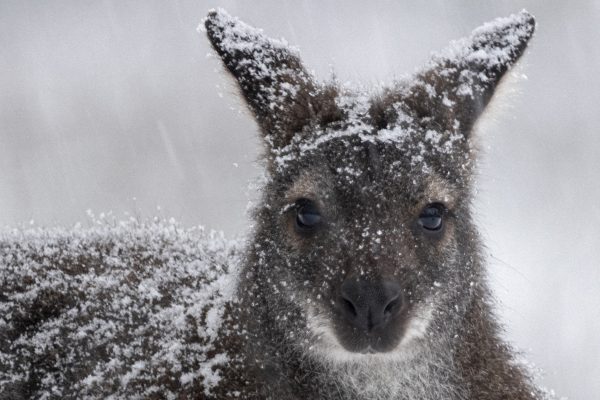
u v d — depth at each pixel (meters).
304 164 9.74
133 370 10.49
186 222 21.69
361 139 9.61
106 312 11.23
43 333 11.20
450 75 10.54
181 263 11.95
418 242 9.55
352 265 9.26
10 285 11.70
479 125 10.47
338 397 9.95
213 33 10.77
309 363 9.88
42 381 10.95
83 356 10.91
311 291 9.53
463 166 10.01
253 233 10.17
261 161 10.51
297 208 9.70
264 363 9.98
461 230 9.90
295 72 10.68
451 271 9.74
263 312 9.97
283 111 10.30
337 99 10.24
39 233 12.87
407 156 9.57
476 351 10.14
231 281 10.57
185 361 10.39
